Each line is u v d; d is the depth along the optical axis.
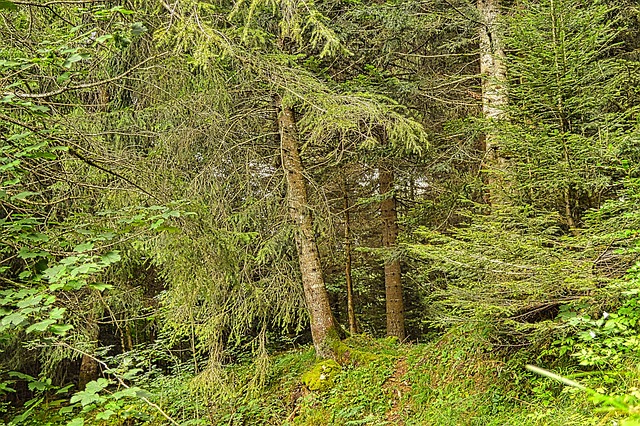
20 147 3.36
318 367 7.16
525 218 4.40
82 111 5.33
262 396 7.25
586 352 3.68
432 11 6.94
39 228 3.78
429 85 7.71
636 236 3.92
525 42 4.77
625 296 3.89
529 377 4.80
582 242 4.03
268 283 7.72
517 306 4.39
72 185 4.11
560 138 4.36
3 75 3.51
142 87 6.14
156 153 5.55
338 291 12.06
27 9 3.93
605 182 4.17
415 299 12.05
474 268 4.52
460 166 8.48
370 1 8.30
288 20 5.42
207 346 7.53
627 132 4.30
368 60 8.16
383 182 9.99
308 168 8.46
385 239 10.11
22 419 3.19
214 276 6.25
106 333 11.77
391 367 6.70
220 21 6.36
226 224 7.07
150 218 3.28
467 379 5.44
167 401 7.45
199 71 5.87
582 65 4.54
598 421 3.46
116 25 3.36
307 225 7.78
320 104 5.85
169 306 7.01
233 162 7.60
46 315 3.02
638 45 6.46
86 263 2.89
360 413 6.06
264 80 6.66
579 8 5.25
